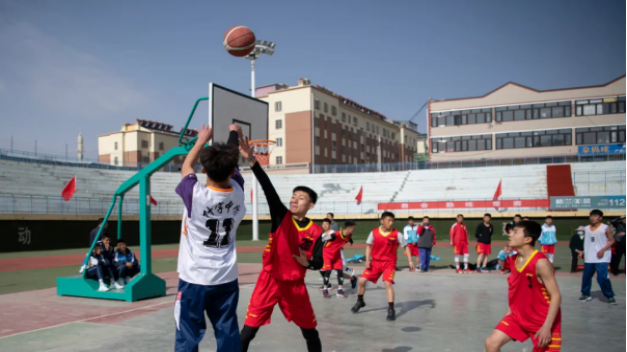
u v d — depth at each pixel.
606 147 39.25
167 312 7.77
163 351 5.47
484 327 6.77
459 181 39.12
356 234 36.78
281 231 4.27
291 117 52.81
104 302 8.76
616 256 13.05
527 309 3.93
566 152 43.06
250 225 37.78
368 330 6.59
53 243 27.23
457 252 14.29
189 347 3.33
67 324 6.90
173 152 8.64
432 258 15.52
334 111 57.00
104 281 9.52
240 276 13.05
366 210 38.22
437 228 34.72
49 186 32.19
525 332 3.97
